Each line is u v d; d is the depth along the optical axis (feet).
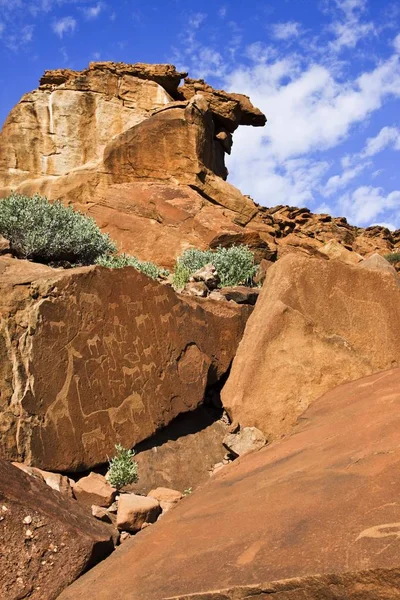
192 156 65.00
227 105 81.66
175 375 25.99
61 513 16.34
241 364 26.00
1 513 15.06
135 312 25.12
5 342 21.13
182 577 13.14
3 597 14.60
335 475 14.84
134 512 18.40
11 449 20.13
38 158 74.13
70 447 21.47
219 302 29.96
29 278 22.57
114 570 15.24
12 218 38.45
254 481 17.29
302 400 24.59
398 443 15.02
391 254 105.19
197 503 17.60
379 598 10.26
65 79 78.18
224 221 59.57
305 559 11.48
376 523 11.59
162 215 59.88
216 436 26.20
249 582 11.60
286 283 26.22
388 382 22.26
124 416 23.57
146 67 78.38
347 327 25.79
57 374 21.79
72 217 41.70
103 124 75.15
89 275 23.57
